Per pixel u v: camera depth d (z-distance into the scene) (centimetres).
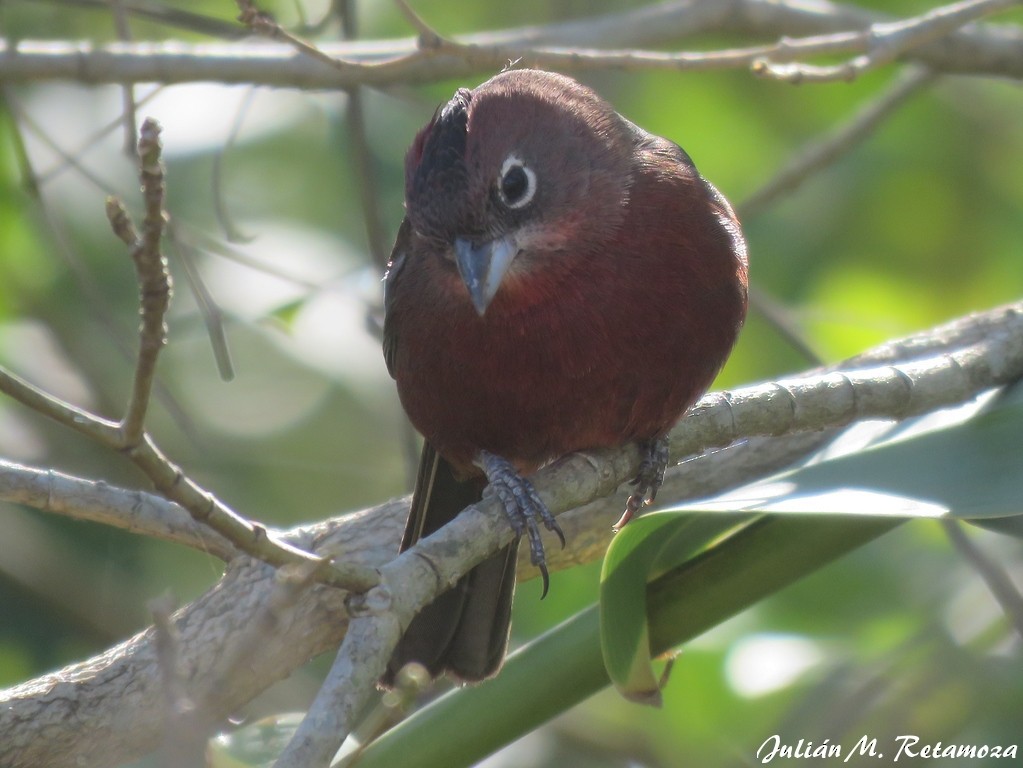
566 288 779
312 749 520
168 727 422
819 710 1078
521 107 779
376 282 1108
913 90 1154
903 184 1438
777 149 1477
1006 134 1462
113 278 1310
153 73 967
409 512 811
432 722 666
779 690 1060
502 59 858
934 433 705
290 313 1190
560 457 845
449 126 781
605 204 780
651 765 1102
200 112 1342
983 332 868
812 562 699
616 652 658
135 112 965
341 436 1362
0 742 666
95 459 1244
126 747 680
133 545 1255
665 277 784
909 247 1440
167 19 1046
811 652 1080
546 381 796
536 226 769
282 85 993
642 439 825
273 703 1097
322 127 1388
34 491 672
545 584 743
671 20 1164
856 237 1422
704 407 761
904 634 1109
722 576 698
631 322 783
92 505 684
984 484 668
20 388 457
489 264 756
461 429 841
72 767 676
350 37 1110
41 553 1234
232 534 493
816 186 1426
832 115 1473
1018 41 1140
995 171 1461
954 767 1043
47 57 955
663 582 708
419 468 880
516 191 766
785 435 791
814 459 761
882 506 647
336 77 996
